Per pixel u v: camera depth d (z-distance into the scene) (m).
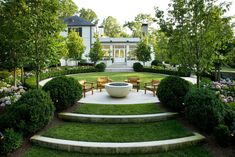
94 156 5.88
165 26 8.91
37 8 9.01
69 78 8.73
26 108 6.52
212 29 8.34
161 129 7.20
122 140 6.41
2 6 10.05
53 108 7.27
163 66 27.70
